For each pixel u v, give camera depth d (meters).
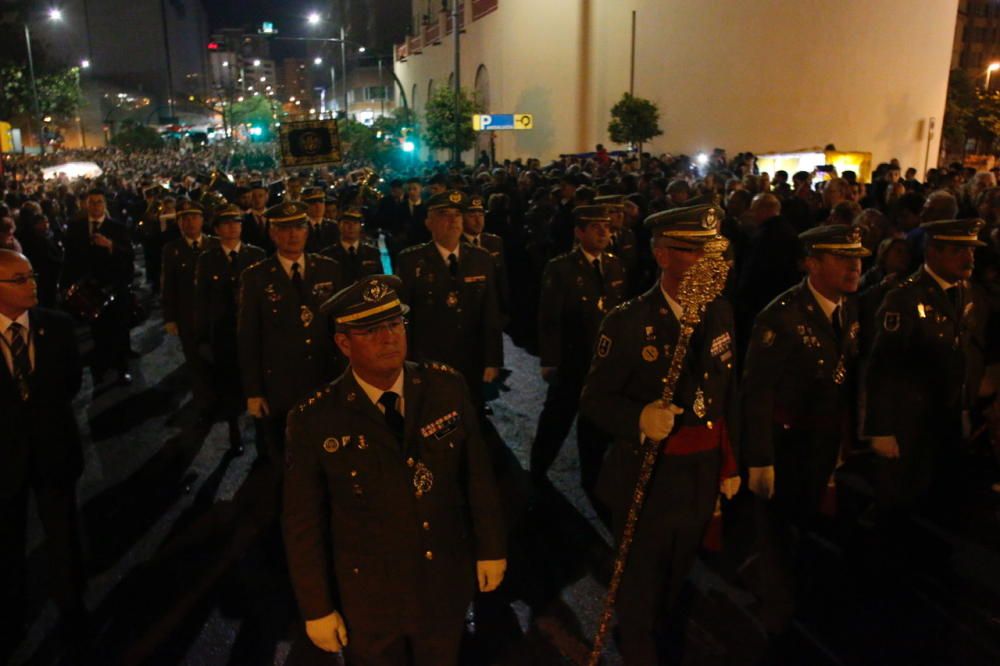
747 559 4.85
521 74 40.41
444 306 5.84
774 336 3.76
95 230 8.91
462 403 2.87
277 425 5.52
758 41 27.61
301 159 11.48
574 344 5.62
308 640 4.15
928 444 4.30
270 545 5.14
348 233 8.07
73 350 4.21
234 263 6.71
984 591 4.48
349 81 99.44
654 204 9.76
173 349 10.64
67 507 4.21
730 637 4.08
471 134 35.28
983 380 5.43
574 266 5.64
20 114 57.12
